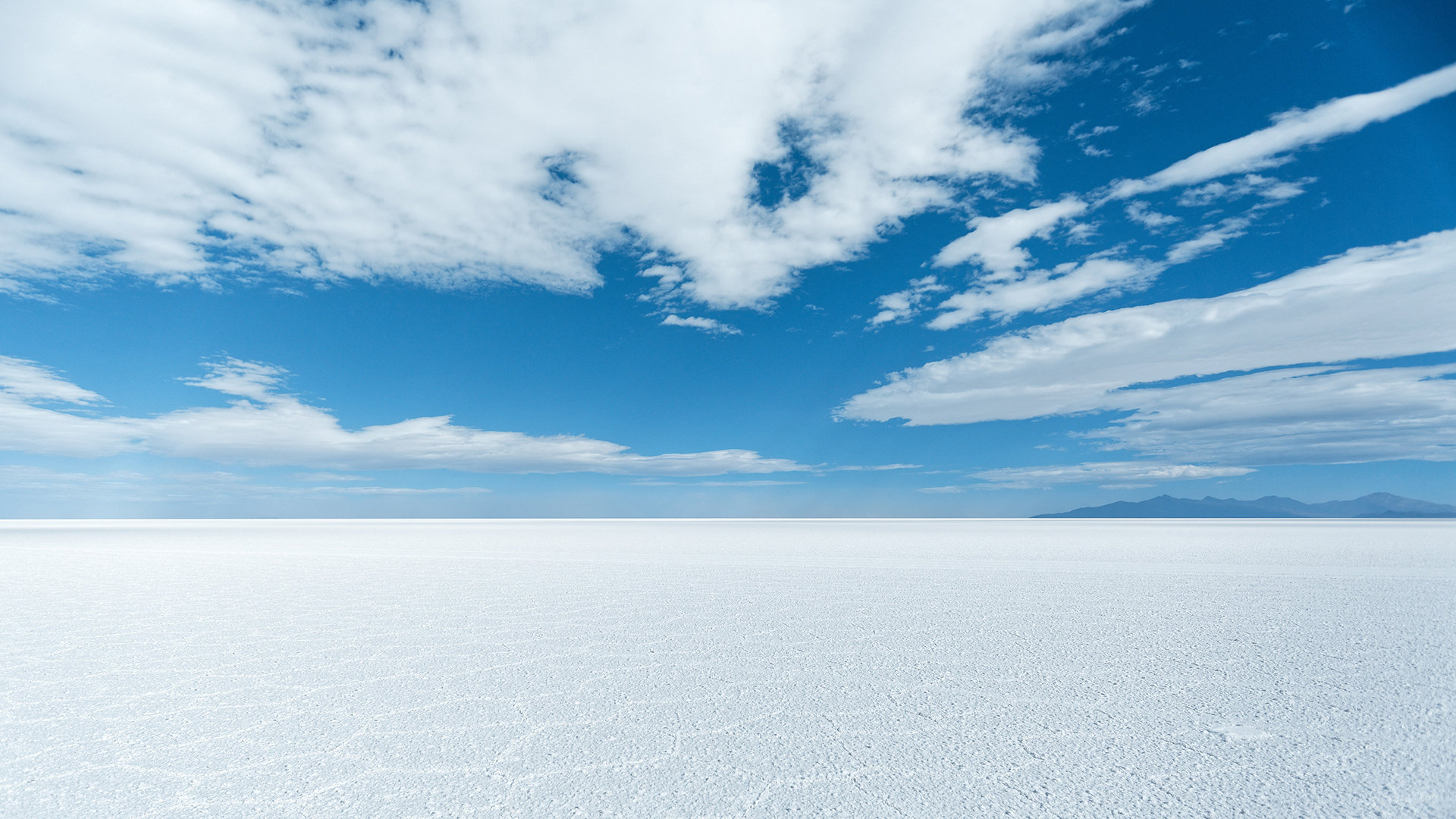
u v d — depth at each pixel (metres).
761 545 17.03
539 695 3.63
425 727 3.12
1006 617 5.95
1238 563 11.11
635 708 3.40
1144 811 2.23
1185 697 3.52
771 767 2.62
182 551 15.48
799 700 3.51
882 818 2.18
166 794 2.40
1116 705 3.40
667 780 2.50
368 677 4.00
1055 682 3.84
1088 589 7.81
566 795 2.38
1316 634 5.14
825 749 2.82
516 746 2.87
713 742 2.91
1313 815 2.19
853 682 3.86
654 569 10.48
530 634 5.27
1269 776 2.51
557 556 13.45
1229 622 5.67
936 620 5.84
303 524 49.28
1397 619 5.78
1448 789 2.39
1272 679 3.87
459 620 5.93
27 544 18.23
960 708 3.37
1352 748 2.79
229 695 3.64
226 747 2.87
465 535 24.84
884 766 2.63
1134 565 10.80
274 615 6.18
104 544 18.62
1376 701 3.44
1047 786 2.43
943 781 2.48
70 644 4.93
